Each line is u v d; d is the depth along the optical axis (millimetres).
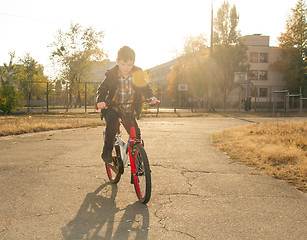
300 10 44656
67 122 13516
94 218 3000
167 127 12617
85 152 6594
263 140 7539
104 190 3943
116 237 2576
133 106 3777
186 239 2541
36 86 45969
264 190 3904
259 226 2807
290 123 10766
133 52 3574
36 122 12742
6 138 8875
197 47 44656
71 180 4379
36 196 3650
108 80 3652
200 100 45438
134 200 3559
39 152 6574
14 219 2949
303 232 2680
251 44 46000
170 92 47938
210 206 3332
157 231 2699
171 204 3398
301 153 5766
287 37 45375
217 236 2598
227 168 5137
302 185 4070
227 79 36156
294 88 44219
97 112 23750
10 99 21188
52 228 2752
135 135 3666
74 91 39656
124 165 3795
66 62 36625
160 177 4543
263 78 45531
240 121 16344
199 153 6539
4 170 4914
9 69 21656
